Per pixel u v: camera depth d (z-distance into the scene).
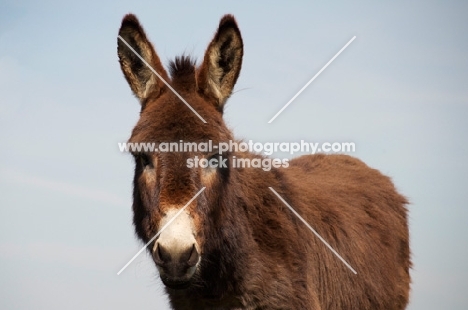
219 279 3.41
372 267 3.93
